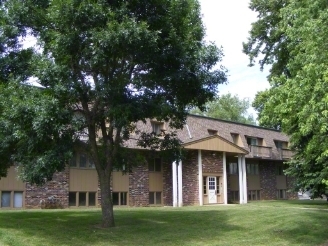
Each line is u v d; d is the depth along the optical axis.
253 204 30.11
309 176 25.45
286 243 13.66
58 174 24.48
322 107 10.73
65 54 12.05
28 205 23.14
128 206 27.42
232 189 35.56
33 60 12.65
